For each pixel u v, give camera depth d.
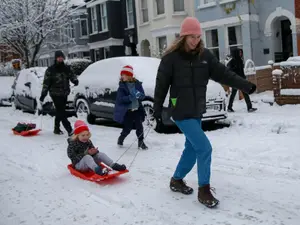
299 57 11.15
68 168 5.94
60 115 9.07
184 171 4.75
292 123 8.53
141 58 10.20
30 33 20.70
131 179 5.59
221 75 4.39
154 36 22.52
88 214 4.41
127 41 25.88
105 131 9.57
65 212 4.52
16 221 4.34
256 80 13.68
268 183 5.12
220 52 18.81
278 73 11.30
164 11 21.69
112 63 10.23
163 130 8.89
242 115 10.21
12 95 16.20
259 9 17.38
